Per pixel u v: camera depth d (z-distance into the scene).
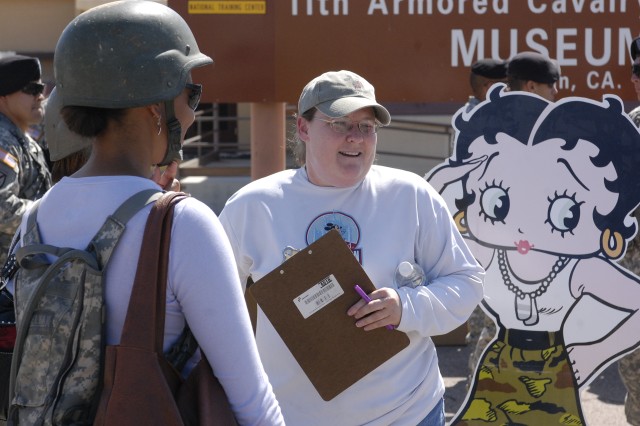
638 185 3.70
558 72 5.58
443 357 6.56
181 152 2.00
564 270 3.73
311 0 6.09
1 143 4.39
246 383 1.86
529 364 3.75
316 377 2.67
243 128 13.77
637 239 4.42
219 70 6.10
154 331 1.80
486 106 3.73
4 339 3.24
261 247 2.86
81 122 1.92
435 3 6.13
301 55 6.11
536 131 3.72
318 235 2.82
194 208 1.86
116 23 1.89
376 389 2.75
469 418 3.79
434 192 2.93
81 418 1.83
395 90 6.17
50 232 1.91
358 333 2.65
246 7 6.07
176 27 1.96
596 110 3.70
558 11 6.14
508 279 3.74
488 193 3.73
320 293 2.62
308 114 2.86
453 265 2.86
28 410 1.87
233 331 1.84
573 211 3.71
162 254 1.81
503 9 6.14
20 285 1.92
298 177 2.91
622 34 6.15
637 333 3.72
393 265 2.79
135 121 1.93
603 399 5.77
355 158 2.80
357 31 6.13
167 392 1.80
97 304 1.81
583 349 3.74
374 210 2.84
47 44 12.09
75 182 1.93
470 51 6.16
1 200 4.29
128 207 1.85
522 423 3.76
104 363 1.82
